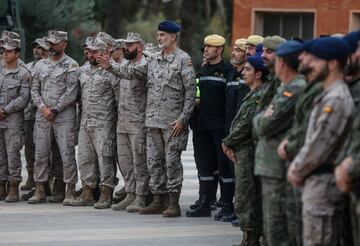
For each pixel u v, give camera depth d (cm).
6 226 2330
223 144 1984
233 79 2389
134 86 2531
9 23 3584
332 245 1468
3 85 2705
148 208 2530
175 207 2489
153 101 2469
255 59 1959
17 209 2594
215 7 7919
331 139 1440
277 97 1666
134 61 2538
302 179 1470
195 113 2491
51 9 4844
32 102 2844
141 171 2562
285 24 5697
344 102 1446
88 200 2667
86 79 2617
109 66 2470
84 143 2639
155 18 7962
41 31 4809
